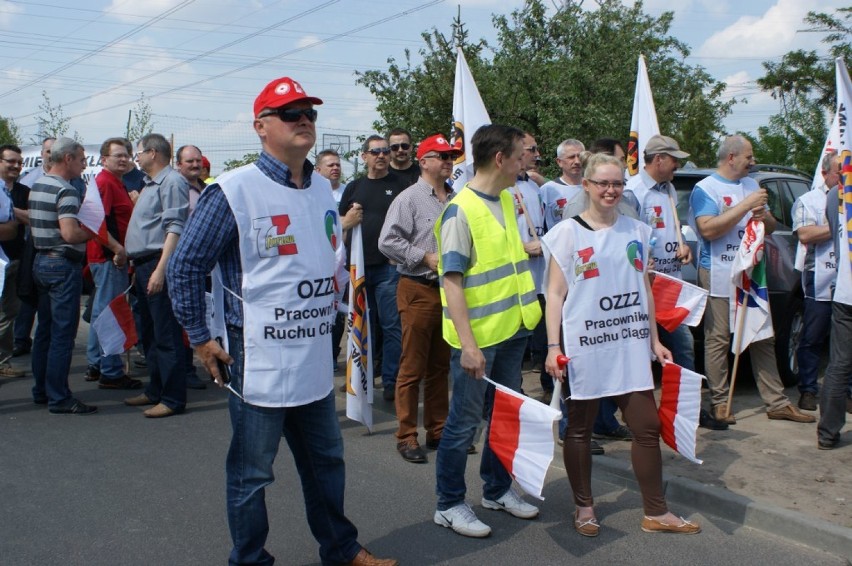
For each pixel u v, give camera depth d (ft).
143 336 21.59
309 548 12.86
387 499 15.02
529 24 51.62
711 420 18.26
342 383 24.02
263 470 10.79
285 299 10.55
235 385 10.62
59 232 20.22
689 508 14.61
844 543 12.57
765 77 77.20
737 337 18.33
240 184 10.29
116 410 21.38
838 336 16.49
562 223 13.17
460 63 19.81
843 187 16.43
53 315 20.56
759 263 18.31
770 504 13.78
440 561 12.40
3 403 21.90
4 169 26.61
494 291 12.85
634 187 18.60
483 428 18.95
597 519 14.07
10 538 13.12
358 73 53.52
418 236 17.08
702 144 73.51
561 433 16.51
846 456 16.34
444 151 17.10
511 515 14.24
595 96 49.06
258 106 10.54
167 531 13.47
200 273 10.32
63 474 16.25
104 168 23.43
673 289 17.08
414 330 17.08
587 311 13.05
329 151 25.72
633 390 13.30
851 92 16.83
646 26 57.31
